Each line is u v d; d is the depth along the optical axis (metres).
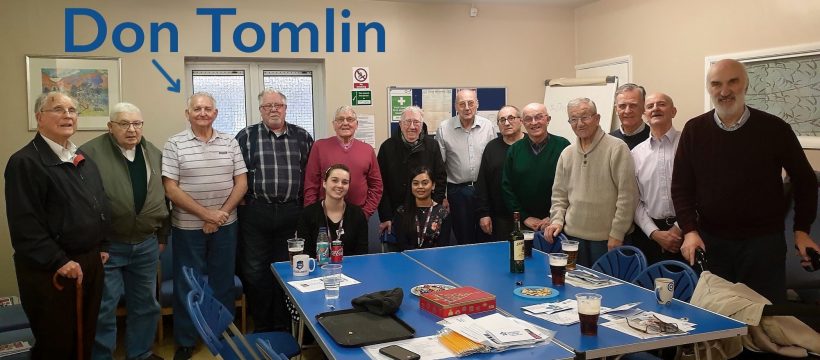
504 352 1.82
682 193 2.97
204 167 3.61
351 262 3.15
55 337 2.84
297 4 4.91
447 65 5.35
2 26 4.22
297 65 5.09
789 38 3.77
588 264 3.38
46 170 2.76
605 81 5.14
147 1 4.54
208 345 2.03
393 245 4.08
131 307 3.47
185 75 4.72
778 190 2.77
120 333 4.20
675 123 4.67
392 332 1.98
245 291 4.08
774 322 2.37
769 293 2.79
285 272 2.93
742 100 2.74
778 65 3.87
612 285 2.60
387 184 4.25
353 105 5.11
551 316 2.14
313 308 2.30
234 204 3.72
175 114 4.66
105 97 4.48
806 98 3.71
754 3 3.98
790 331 2.36
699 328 1.99
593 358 1.82
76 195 2.87
